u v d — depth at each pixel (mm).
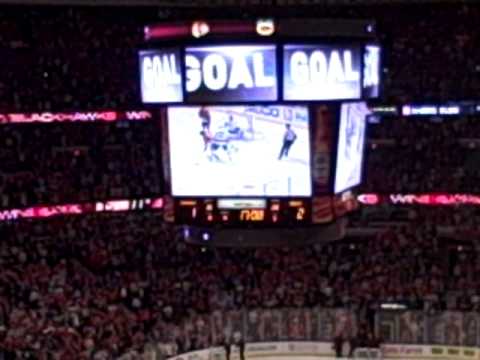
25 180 46781
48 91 49875
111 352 33250
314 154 24469
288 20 23531
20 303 35594
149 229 46406
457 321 37938
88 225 46656
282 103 23812
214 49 23703
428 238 45906
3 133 49188
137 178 49562
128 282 39938
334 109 24219
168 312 37344
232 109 24547
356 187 26594
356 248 44219
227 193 24938
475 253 44844
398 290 39844
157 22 24344
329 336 38656
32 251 41562
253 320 38656
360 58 23922
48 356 31312
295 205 24781
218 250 42969
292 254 42719
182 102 24125
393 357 38406
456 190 49938
